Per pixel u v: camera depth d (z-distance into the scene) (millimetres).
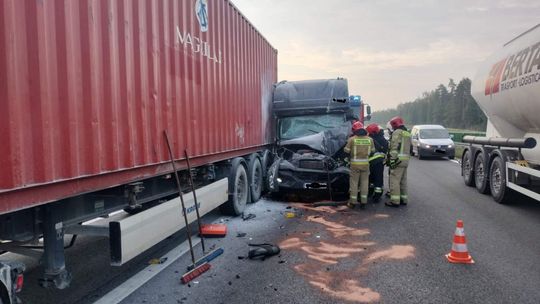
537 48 7738
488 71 10641
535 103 7742
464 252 5551
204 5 6719
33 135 3230
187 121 6059
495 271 5211
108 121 4156
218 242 6633
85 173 3814
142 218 4652
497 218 8172
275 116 11688
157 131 5164
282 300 4402
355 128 9203
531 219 8086
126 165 4484
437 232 7098
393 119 9477
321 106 11320
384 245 6348
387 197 10641
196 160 6531
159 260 5680
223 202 7586
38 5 3260
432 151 21859
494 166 10094
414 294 4531
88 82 3850
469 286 4738
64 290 4719
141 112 4781
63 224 3963
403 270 5262
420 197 10609
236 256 5895
